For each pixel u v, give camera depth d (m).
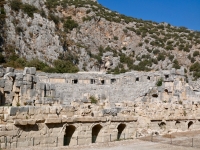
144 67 156.62
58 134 30.23
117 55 177.00
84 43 180.25
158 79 79.88
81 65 145.88
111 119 35.47
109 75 85.62
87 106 38.19
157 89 71.62
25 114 28.19
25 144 27.73
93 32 196.25
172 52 175.25
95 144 31.09
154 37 196.25
